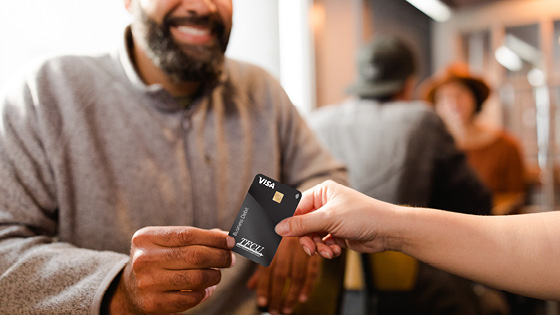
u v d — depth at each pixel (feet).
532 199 9.18
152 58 2.97
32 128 2.86
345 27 11.84
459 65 8.49
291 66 10.77
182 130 3.18
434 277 4.49
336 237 2.41
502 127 16.01
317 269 3.12
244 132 3.43
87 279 2.24
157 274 2.04
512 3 16.11
